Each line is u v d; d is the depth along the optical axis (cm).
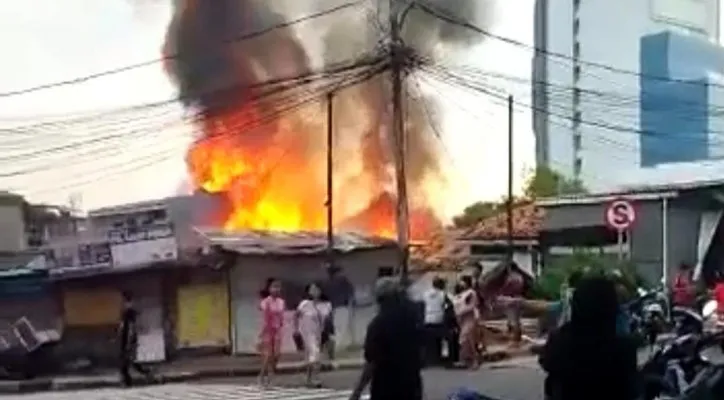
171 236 2536
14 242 3700
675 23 6356
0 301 2419
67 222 2891
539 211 3638
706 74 5838
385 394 735
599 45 6156
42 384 2061
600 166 5734
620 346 520
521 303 2586
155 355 2500
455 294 2142
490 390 1577
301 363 2222
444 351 2030
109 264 2478
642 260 3177
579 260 2962
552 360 529
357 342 2806
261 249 2636
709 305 1891
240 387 1822
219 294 2605
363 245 2873
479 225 3922
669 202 3158
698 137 5584
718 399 692
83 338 2450
